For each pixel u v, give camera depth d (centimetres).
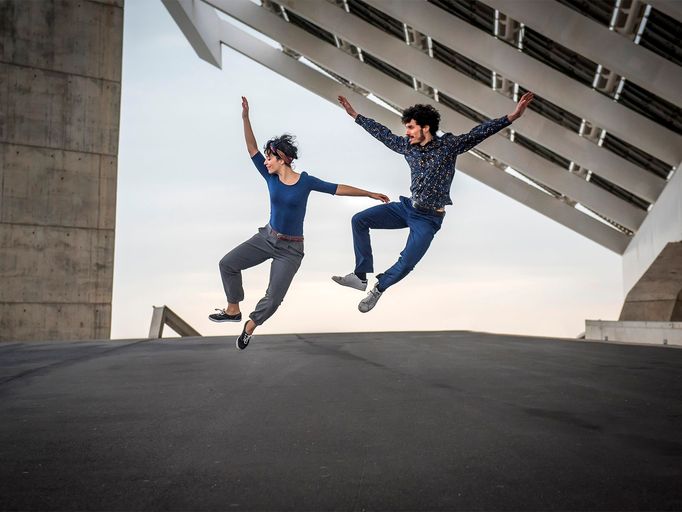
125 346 1302
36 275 2100
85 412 490
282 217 642
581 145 2639
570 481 288
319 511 251
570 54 2170
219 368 827
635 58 1889
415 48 2572
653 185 2598
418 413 473
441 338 1570
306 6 2547
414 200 632
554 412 475
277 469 314
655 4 1552
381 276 639
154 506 259
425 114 621
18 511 254
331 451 352
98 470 315
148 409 502
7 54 2119
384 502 261
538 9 1919
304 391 598
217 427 424
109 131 2203
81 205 2158
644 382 659
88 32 2205
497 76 2556
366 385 641
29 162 2117
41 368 848
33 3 2155
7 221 2084
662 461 323
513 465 317
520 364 865
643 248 2889
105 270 2167
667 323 1468
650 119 2270
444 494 271
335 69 2912
